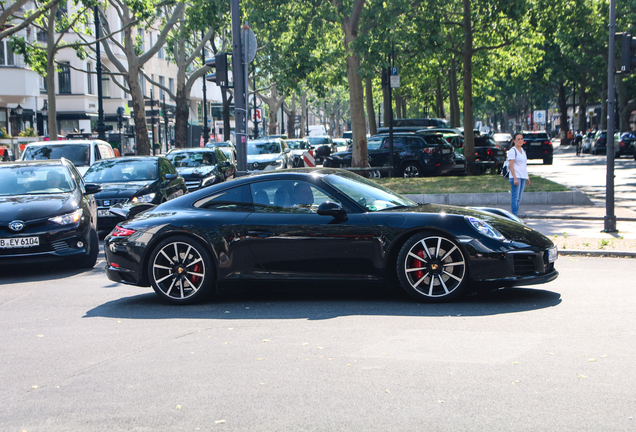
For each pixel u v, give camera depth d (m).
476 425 3.70
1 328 6.32
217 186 7.32
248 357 5.07
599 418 3.76
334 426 3.73
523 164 12.82
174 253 7.15
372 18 22.36
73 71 47.84
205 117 50.94
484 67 38.38
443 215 6.70
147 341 5.66
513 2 25.19
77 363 5.08
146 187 13.50
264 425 3.77
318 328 5.88
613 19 11.53
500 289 7.39
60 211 9.62
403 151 23.70
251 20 22.92
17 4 21.55
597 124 78.44
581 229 12.27
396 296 7.13
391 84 22.45
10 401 4.32
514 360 4.83
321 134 68.06
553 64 54.38
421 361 4.85
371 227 6.70
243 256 6.93
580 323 5.82
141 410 4.05
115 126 53.00
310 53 24.33
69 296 7.89
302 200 7.00
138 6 26.45
